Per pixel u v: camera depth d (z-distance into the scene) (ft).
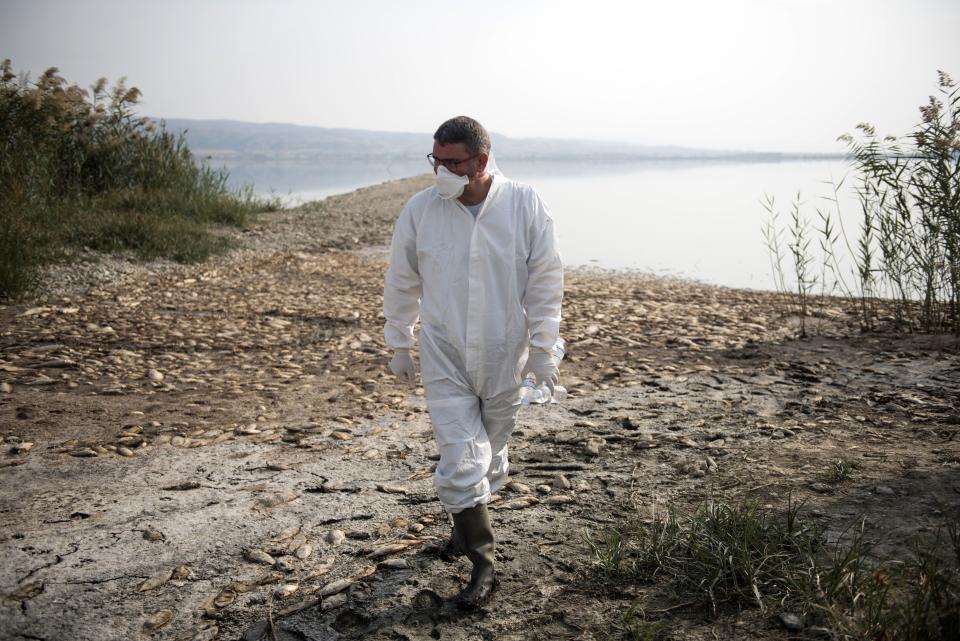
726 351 20.90
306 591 9.38
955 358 18.62
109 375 18.51
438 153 8.34
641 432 14.48
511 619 8.67
